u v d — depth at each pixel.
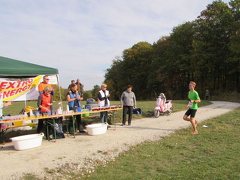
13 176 4.35
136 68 54.81
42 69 8.20
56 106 18.80
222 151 5.51
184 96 43.78
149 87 50.81
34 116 6.95
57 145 6.59
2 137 7.36
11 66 7.62
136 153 5.57
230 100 26.44
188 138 6.94
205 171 4.29
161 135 7.50
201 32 36.84
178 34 39.97
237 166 4.49
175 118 11.26
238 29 30.98
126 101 9.52
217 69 35.88
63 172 4.52
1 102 7.16
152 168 4.55
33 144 6.32
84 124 9.67
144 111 13.09
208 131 7.83
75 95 8.52
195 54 34.47
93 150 5.95
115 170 4.52
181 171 4.33
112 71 64.19
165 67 42.00
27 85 10.13
